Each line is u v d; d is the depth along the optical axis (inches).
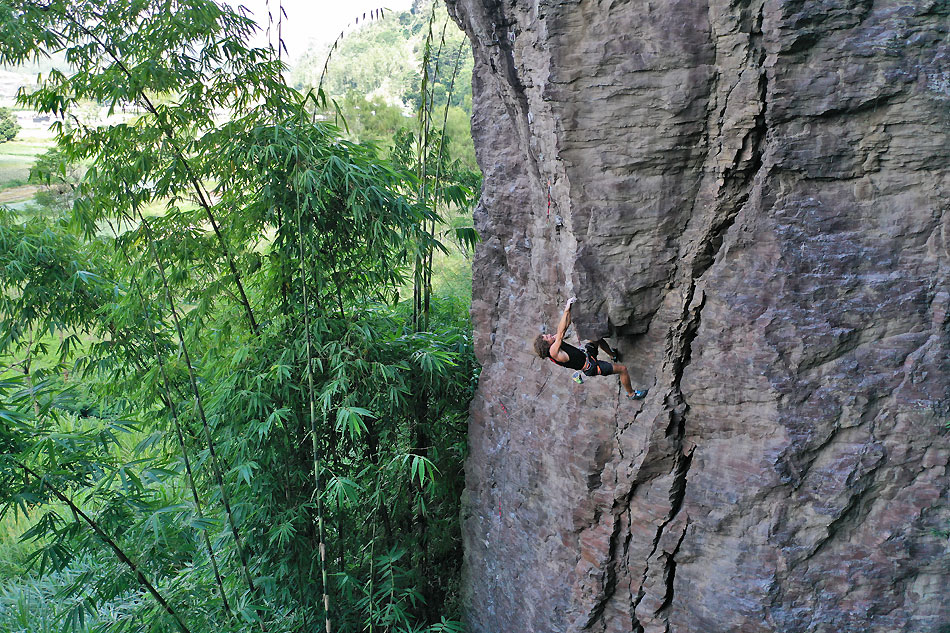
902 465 156.1
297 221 215.9
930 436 153.2
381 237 224.4
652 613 191.2
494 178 231.5
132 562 199.0
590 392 198.2
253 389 225.0
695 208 167.5
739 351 167.3
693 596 182.4
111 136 200.1
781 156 155.6
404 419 259.0
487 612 248.5
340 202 220.7
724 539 175.3
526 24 176.4
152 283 212.1
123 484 178.2
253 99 218.5
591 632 203.8
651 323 180.2
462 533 262.1
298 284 234.5
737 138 156.7
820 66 148.2
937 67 142.3
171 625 203.2
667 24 154.2
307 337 203.5
